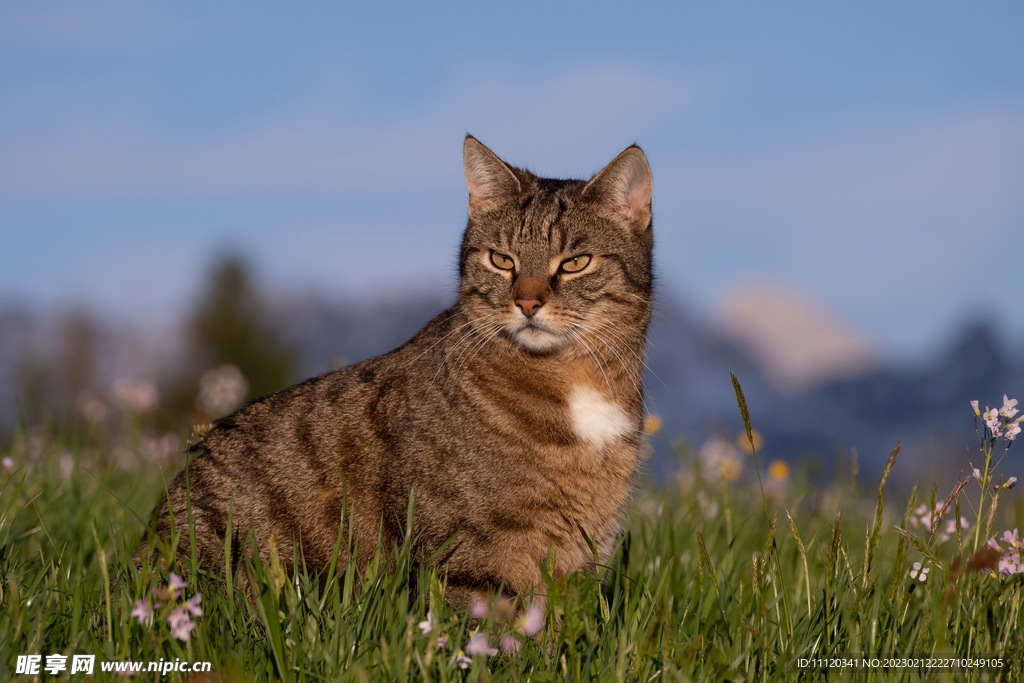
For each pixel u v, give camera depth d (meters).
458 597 4.62
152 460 7.50
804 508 7.32
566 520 4.85
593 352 5.11
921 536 5.51
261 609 3.64
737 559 5.25
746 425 4.18
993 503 3.94
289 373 50.00
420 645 3.67
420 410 4.85
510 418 4.81
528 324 4.95
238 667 3.25
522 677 3.79
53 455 6.46
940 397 85.38
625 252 5.40
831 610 4.09
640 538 6.25
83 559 4.96
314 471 4.93
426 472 4.73
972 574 4.09
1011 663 3.73
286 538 4.84
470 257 5.45
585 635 3.86
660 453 8.21
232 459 5.09
